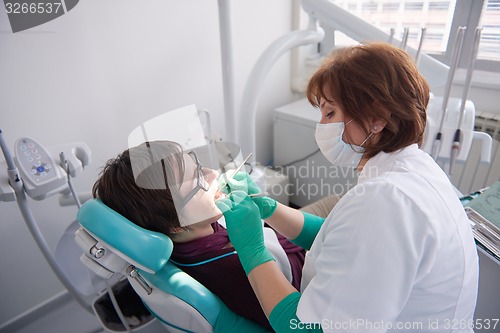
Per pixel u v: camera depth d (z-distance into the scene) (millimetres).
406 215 545
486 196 1100
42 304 1579
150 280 760
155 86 1601
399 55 616
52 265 1128
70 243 1256
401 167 636
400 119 625
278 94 2285
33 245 1474
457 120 1265
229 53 1374
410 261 534
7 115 1237
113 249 659
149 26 1490
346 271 556
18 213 1392
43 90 1289
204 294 747
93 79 1398
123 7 1388
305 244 1024
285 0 2043
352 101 605
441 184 637
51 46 1260
